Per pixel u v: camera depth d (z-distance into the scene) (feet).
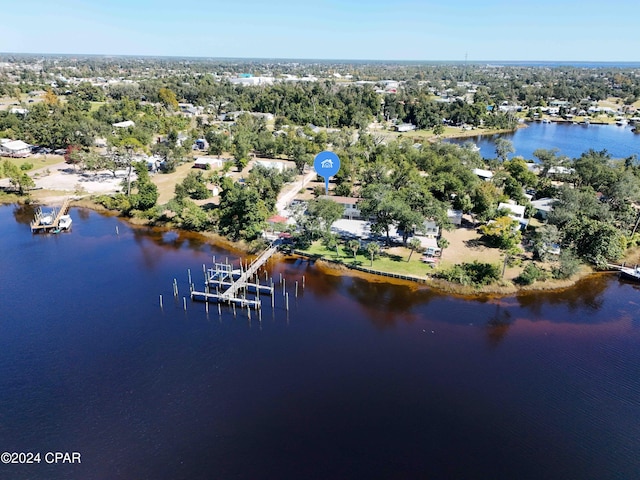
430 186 328.08
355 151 455.63
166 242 290.15
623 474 128.98
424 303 219.20
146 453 133.69
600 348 186.39
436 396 157.07
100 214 336.90
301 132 606.14
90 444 136.87
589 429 144.56
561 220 282.56
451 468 129.39
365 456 132.67
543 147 616.39
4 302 214.90
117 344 184.65
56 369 169.27
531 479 126.41
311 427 142.92
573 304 221.46
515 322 204.54
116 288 230.48
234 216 301.63
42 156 479.00
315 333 193.98
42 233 299.99
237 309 213.25
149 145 501.56
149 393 157.48
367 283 237.66
